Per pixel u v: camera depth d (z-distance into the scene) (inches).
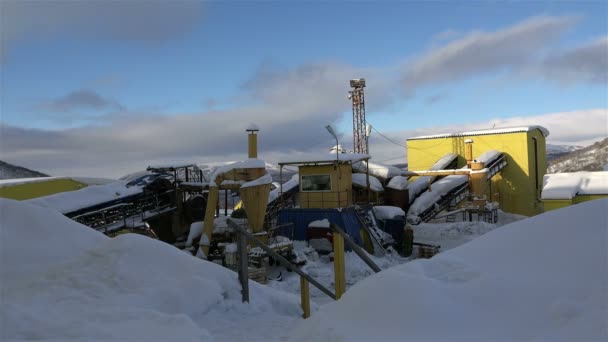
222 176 1053.8
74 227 465.7
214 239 1092.5
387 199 1577.3
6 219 422.3
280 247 981.8
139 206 1155.9
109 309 282.0
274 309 388.5
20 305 273.7
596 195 1451.8
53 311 275.0
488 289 202.2
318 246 1163.9
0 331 227.5
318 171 1267.2
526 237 252.8
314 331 224.4
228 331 313.0
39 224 435.5
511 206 1988.2
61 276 337.4
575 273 199.5
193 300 330.0
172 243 1236.5
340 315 224.4
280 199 1488.7
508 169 2004.2
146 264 359.6
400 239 1320.1
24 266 366.9
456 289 208.8
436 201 1633.9
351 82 2436.0
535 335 165.3
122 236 390.6
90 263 358.0
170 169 1280.8
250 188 1030.4
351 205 1261.1
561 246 228.7
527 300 188.7
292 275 948.0
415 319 192.4
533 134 2034.9
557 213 271.0
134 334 244.7
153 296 316.8
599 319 160.2
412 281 213.9
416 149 2301.9
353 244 368.5
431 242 1397.6
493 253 247.4
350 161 1274.6
